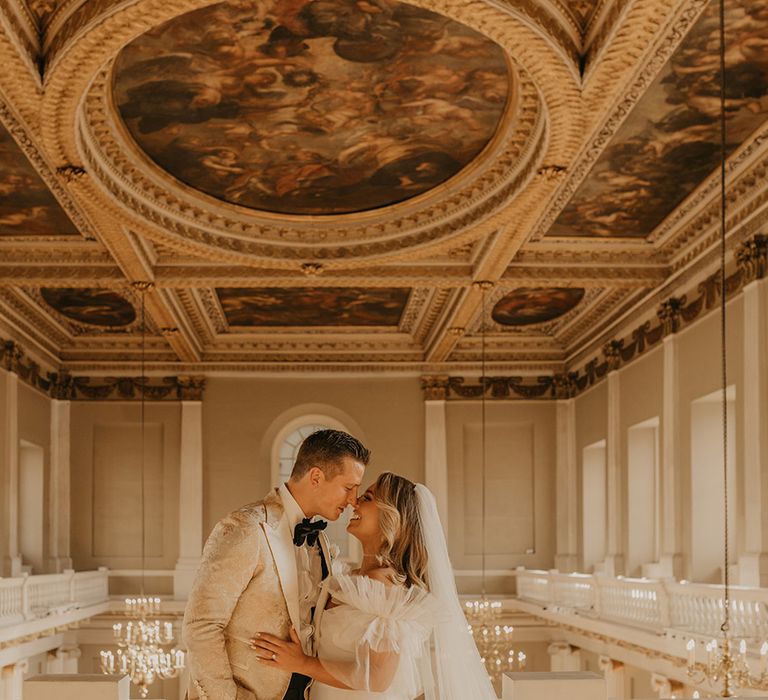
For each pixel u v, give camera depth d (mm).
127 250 14859
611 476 20625
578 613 18453
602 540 23422
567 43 8797
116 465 24562
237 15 9250
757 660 10859
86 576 22125
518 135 11445
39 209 14305
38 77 9070
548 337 24500
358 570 4352
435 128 11805
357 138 12062
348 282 16812
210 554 3875
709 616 12992
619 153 12359
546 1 8406
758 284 13188
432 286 17047
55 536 23938
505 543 24875
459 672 4520
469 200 13352
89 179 11688
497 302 20781
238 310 21703
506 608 23938
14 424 20328
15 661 18688
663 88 10523
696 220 14617
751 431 13227
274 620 3914
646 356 18719
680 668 14656
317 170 13008
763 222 13133
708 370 15383
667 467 17016
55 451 24203
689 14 8164
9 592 16875
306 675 4020
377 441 24828
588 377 23297
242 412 24734
